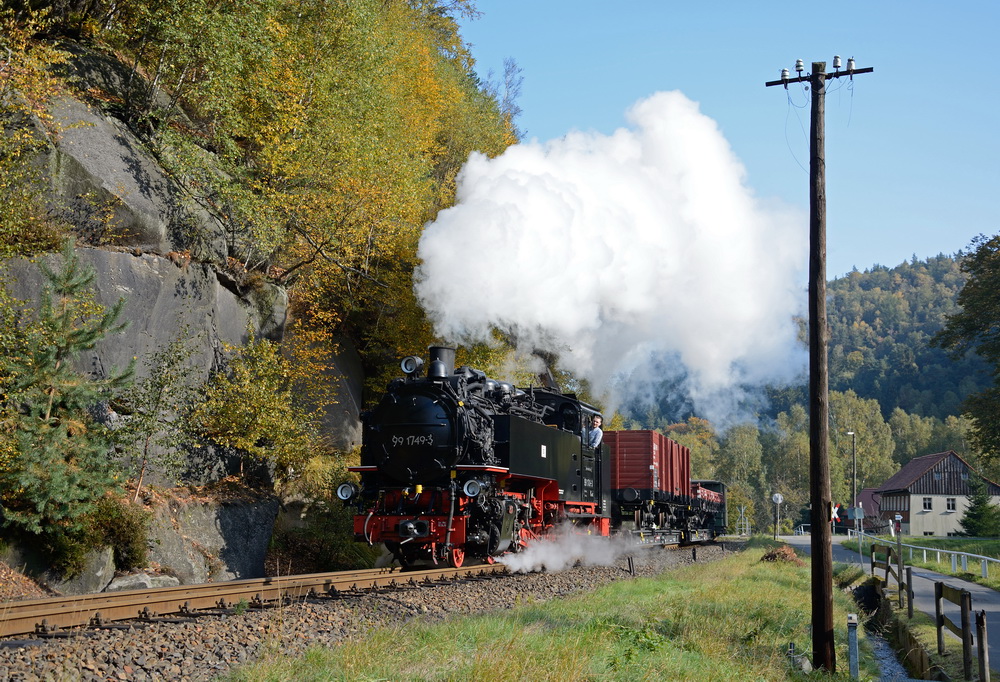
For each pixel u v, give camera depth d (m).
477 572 15.17
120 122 17.17
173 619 8.90
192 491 16.28
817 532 10.93
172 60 18.45
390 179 20.83
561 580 15.19
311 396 19.58
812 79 11.66
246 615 9.33
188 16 17.14
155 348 15.99
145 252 16.20
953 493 74.69
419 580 13.50
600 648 8.62
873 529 76.94
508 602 12.45
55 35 17.91
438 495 15.55
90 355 14.49
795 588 17.95
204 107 18.33
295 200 19.16
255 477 18.28
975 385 155.25
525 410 17.81
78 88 16.66
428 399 15.68
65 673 6.68
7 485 11.87
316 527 18.19
